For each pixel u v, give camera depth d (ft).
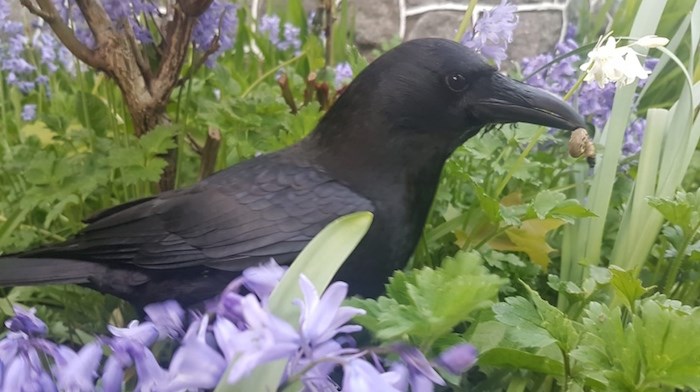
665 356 0.93
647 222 1.44
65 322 1.52
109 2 1.56
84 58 1.61
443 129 1.31
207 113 1.75
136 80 1.63
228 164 1.81
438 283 0.82
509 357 1.14
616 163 1.51
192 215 1.25
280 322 0.65
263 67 2.64
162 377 0.74
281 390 0.71
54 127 1.94
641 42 1.31
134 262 1.26
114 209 1.34
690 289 1.49
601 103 1.79
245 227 1.24
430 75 1.28
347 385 0.65
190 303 1.26
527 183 1.76
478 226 1.56
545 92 1.32
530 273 1.52
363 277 1.28
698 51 2.09
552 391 1.26
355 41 3.51
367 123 1.29
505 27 1.64
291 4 3.01
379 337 0.82
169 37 1.61
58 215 1.76
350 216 0.82
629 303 1.15
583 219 1.51
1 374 0.71
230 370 0.65
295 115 1.77
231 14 1.73
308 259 0.79
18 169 1.81
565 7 3.47
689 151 1.54
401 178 1.30
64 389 0.74
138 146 1.58
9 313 1.51
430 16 3.55
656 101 2.55
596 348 1.01
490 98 1.30
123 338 0.77
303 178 1.29
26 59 2.59
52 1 1.64
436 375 0.75
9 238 1.65
